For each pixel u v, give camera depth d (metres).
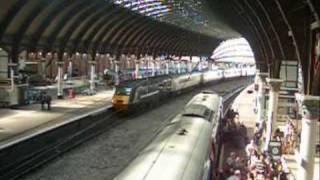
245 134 42.59
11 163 30.27
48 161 33.16
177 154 19.34
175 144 21.11
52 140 38.00
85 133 43.84
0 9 46.12
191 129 25.27
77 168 32.09
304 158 21.41
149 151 20.00
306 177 21.44
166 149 20.03
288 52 31.14
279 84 36.97
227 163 29.94
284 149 35.00
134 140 42.94
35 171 30.70
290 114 38.88
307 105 20.62
